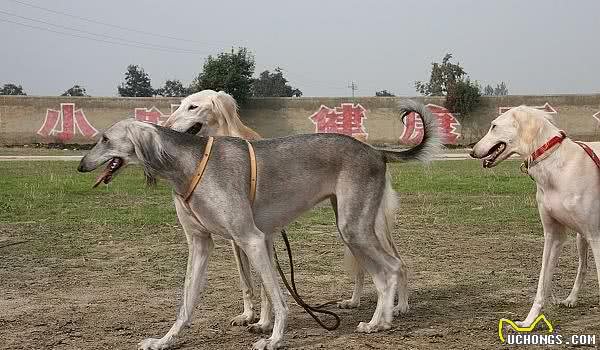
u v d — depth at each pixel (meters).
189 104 6.83
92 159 5.45
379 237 6.04
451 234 11.09
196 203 5.54
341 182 5.88
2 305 7.03
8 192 16.00
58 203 14.48
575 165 5.87
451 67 43.56
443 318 6.46
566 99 36.84
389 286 6.05
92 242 10.44
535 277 8.20
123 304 7.08
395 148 6.27
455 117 37.66
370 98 37.12
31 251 9.79
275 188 5.70
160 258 9.37
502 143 6.18
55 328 6.21
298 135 5.96
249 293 6.42
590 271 8.46
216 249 9.97
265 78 69.19
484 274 8.36
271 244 6.06
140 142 5.40
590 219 5.86
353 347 5.59
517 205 14.16
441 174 21.33
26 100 35.81
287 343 5.73
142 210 13.54
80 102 36.09
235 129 6.95
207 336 6.00
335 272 8.56
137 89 67.00
